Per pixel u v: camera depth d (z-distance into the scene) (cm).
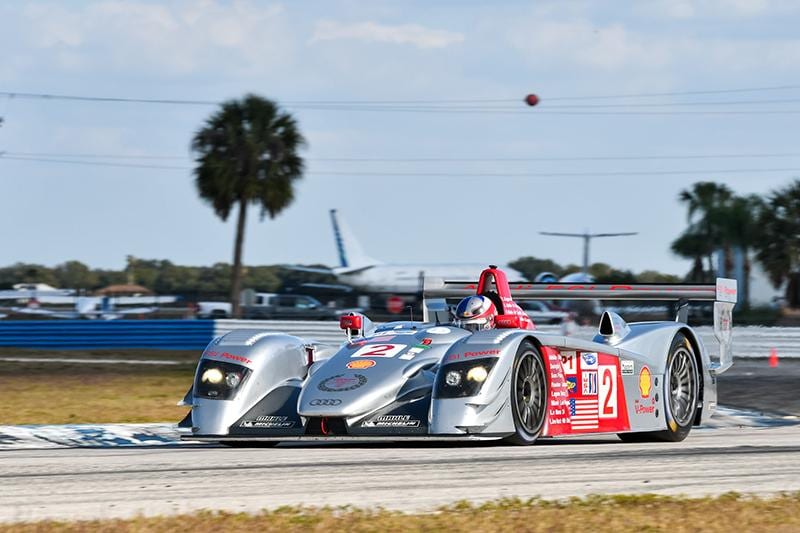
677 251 14038
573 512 1595
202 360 2534
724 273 13875
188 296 13075
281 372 2566
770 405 4344
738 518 1569
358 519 1537
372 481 1894
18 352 9450
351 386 2380
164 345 10094
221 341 2575
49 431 3073
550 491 1800
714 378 3072
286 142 13412
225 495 1764
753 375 6444
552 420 2455
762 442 2708
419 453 2302
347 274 19600
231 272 13212
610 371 2641
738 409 4134
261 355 2531
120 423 3394
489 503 1659
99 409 3969
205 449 2536
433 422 2272
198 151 13275
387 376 2405
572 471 2022
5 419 3562
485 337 2358
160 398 4647
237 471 2028
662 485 1880
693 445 2645
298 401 2398
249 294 13975
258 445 2630
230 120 13212
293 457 2253
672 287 3066
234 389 2469
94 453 2419
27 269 19400
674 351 2894
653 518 1561
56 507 1670
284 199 13338
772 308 11444
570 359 2548
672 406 2853
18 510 1647
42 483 1902
